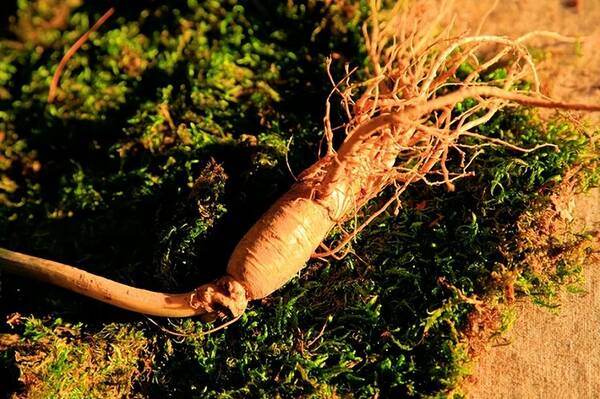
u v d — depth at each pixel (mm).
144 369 328
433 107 277
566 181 340
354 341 330
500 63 365
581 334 336
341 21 364
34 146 357
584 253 336
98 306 333
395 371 324
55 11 360
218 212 328
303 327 331
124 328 329
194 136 350
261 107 357
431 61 336
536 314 339
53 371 320
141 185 347
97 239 346
